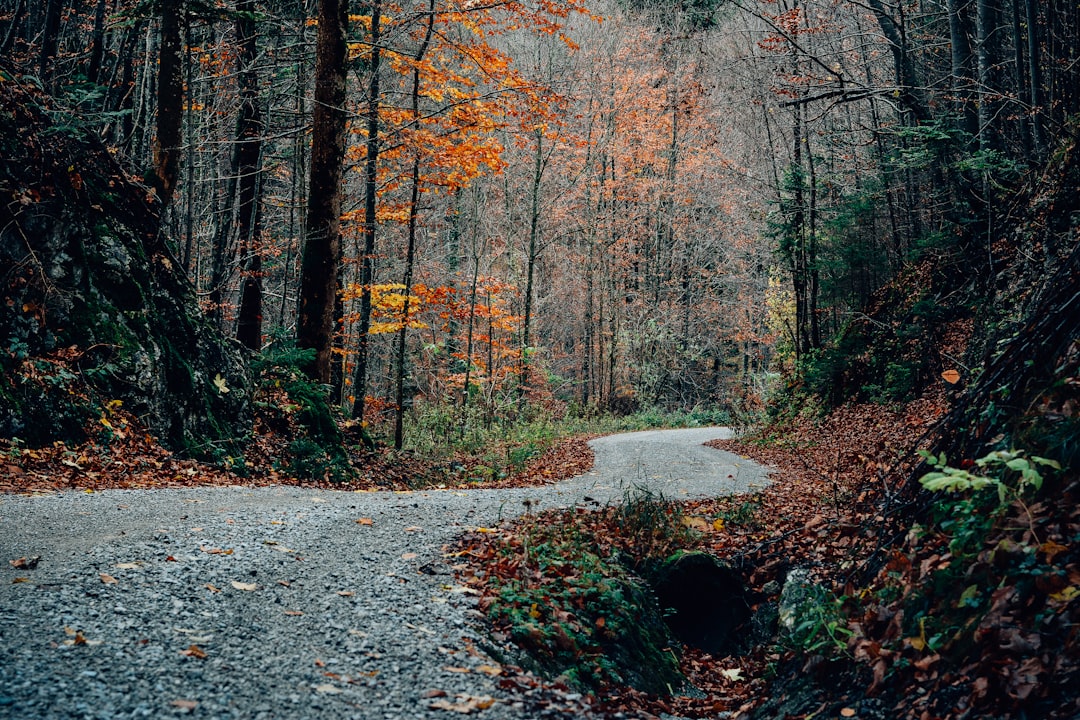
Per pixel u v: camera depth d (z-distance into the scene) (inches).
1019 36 724.0
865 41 1130.7
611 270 1877.5
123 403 472.4
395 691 171.9
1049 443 201.8
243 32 749.9
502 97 780.6
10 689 143.2
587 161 1612.9
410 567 264.8
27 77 527.5
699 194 1937.7
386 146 799.7
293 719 151.7
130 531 272.1
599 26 1599.4
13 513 289.7
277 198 1043.9
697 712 239.9
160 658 169.3
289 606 215.2
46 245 471.8
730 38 1480.1
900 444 626.2
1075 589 159.2
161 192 596.1
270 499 377.7
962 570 194.4
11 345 432.1
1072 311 232.4
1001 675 156.0
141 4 609.9
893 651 192.4
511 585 255.0
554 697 189.3
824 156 1283.2
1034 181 690.8
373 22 762.8
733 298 2113.7
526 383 1457.9
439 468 703.1
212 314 754.8
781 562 329.7
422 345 1341.0
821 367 1019.9
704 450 897.5
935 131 754.8
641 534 353.1
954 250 860.6
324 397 634.2
